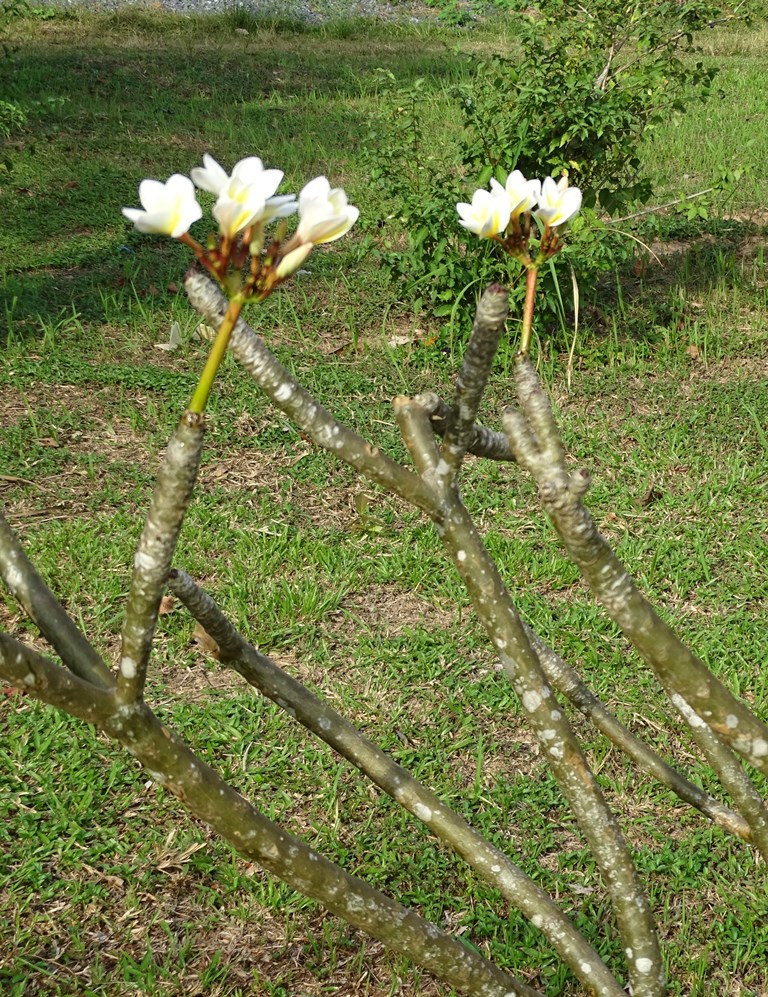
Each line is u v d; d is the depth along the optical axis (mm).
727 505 5125
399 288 7379
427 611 4438
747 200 9547
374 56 15477
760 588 4535
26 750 3566
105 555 4547
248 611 4309
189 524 4828
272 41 16516
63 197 9016
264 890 3115
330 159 10414
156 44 15500
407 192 6711
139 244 8164
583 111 6250
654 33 6980
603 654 4180
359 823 3412
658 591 4551
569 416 5941
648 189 6797
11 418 5648
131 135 10953
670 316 7133
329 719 1652
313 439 1343
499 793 3518
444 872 3244
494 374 6352
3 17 15938
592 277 6633
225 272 1066
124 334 6699
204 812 1267
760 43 16703
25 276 7484
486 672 4105
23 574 1379
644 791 3562
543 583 4598
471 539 1426
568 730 1479
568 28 6898
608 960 2943
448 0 7672
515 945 3004
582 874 3254
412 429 1431
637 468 5445
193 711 3775
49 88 12547
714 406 6055
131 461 5348
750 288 7566
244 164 1067
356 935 3053
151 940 3000
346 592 4500
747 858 3314
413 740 3752
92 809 3383
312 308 7172
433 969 1447
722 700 1352
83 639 1382
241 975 2906
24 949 2930
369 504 5121
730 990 2914
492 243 6453
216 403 5906
